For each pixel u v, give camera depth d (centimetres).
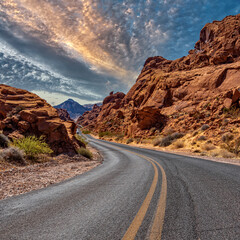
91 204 290
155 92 4441
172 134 2367
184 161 927
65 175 615
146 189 377
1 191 387
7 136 945
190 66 4972
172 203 280
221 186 388
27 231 199
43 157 894
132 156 1407
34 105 1269
